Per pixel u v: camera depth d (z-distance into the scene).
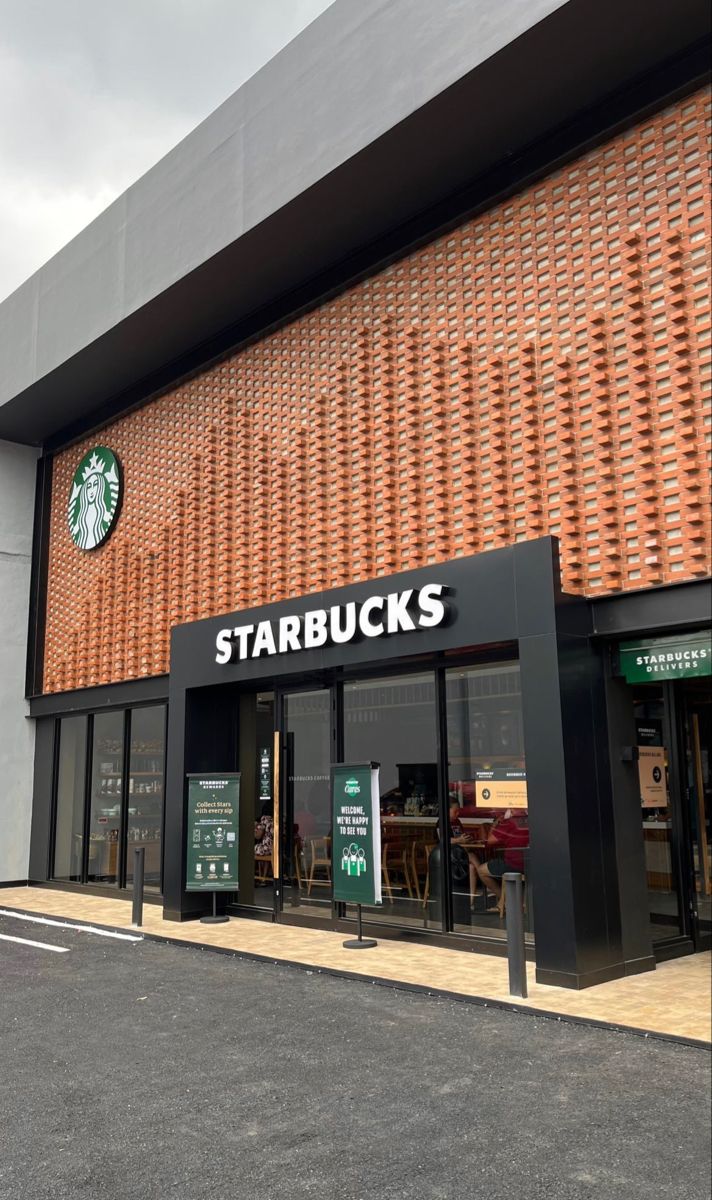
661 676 8.26
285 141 10.88
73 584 17.03
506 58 8.55
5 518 18.05
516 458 9.48
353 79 10.05
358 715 11.10
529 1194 3.99
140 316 13.43
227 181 11.77
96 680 15.88
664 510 8.21
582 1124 4.75
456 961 8.93
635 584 8.40
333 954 9.41
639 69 8.70
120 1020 7.10
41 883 16.75
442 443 10.27
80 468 17.09
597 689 8.53
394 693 10.68
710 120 8.16
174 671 12.96
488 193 10.05
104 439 16.69
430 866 10.09
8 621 17.73
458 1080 5.50
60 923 12.30
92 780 15.88
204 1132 4.82
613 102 8.91
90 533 16.50
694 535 7.96
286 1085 5.51
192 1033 6.70
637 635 8.46
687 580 7.89
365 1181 4.18
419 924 10.16
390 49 9.66
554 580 8.38
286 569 12.16
